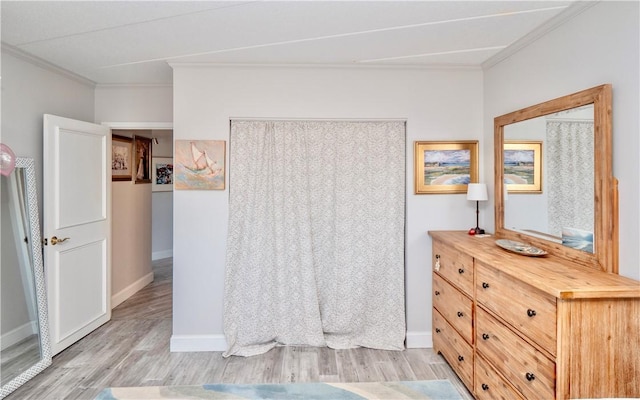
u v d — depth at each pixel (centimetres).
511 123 246
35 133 278
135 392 224
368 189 292
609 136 166
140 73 309
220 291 286
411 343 291
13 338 250
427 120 290
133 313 367
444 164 291
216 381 238
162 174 635
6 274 251
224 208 284
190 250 284
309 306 286
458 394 222
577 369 140
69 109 313
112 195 391
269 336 287
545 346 149
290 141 288
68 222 289
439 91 290
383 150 293
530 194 225
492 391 192
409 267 292
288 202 288
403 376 244
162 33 225
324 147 292
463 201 293
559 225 198
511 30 221
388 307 294
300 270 288
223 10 194
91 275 317
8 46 246
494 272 191
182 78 281
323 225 293
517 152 240
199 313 285
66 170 287
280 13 198
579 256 181
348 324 291
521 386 166
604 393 141
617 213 165
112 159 393
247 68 283
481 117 292
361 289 291
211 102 282
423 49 252
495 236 263
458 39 235
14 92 258
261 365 260
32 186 261
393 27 217
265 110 284
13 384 225
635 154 156
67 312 287
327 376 244
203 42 239
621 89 163
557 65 205
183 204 282
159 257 633
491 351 193
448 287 253
